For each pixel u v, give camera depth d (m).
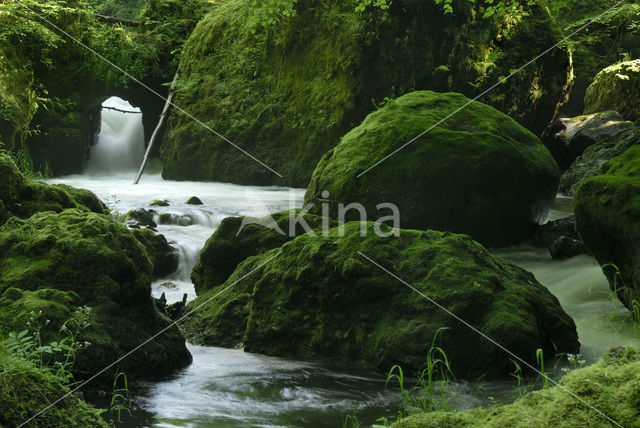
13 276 4.65
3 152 13.98
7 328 4.14
